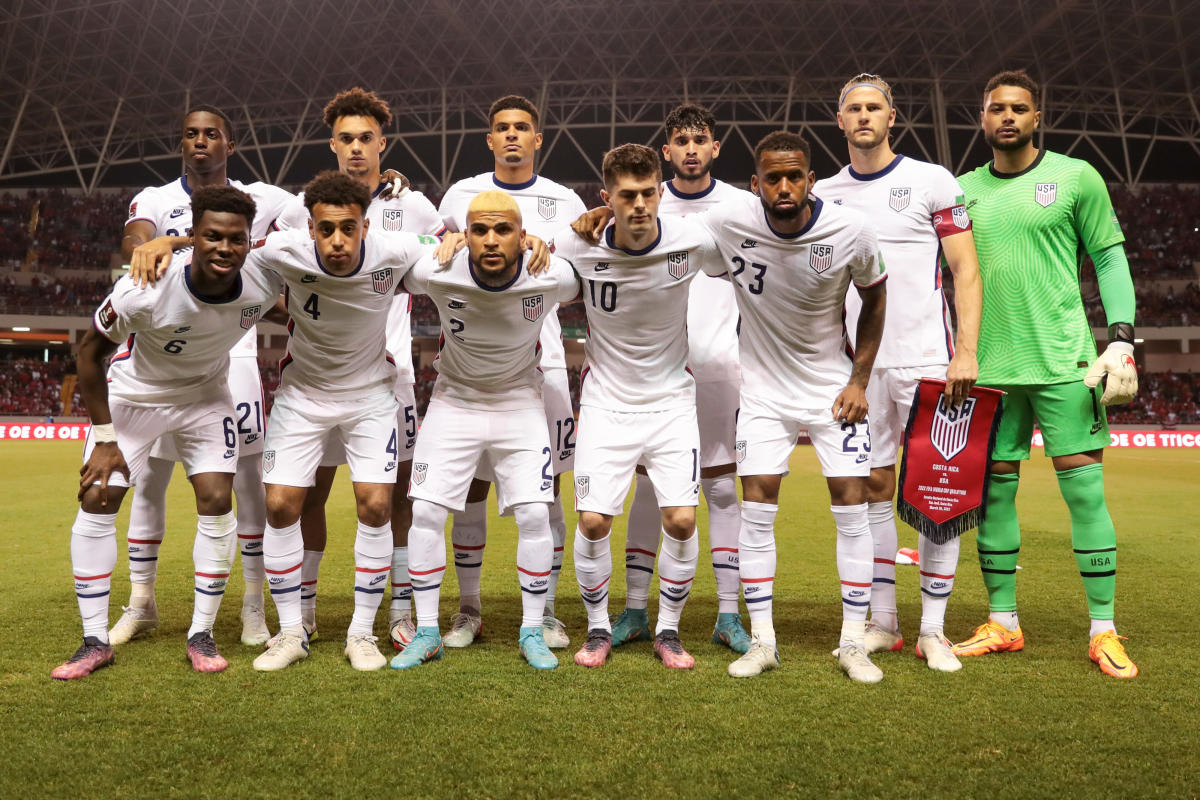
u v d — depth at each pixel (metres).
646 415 3.39
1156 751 2.40
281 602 3.32
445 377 3.47
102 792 2.10
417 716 2.65
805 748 2.41
